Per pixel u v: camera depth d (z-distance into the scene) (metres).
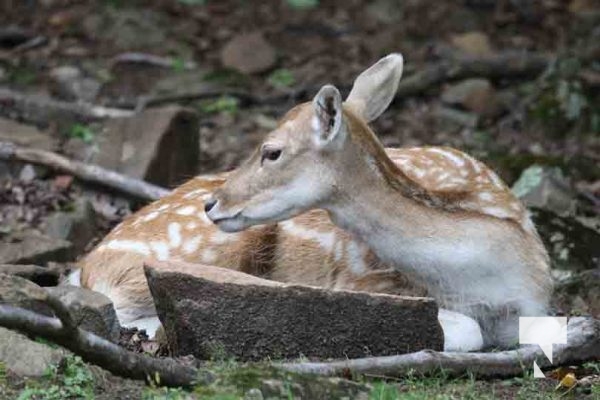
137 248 10.98
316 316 9.64
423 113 18.31
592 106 17.94
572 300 12.08
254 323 9.56
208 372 8.88
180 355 9.60
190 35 20.16
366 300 9.70
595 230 13.24
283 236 10.84
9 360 9.04
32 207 13.91
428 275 10.19
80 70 18.92
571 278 12.30
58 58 19.28
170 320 9.61
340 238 10.69
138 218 11.28
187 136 15.22
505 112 18.39
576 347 10.08
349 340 9.68
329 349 9.65
